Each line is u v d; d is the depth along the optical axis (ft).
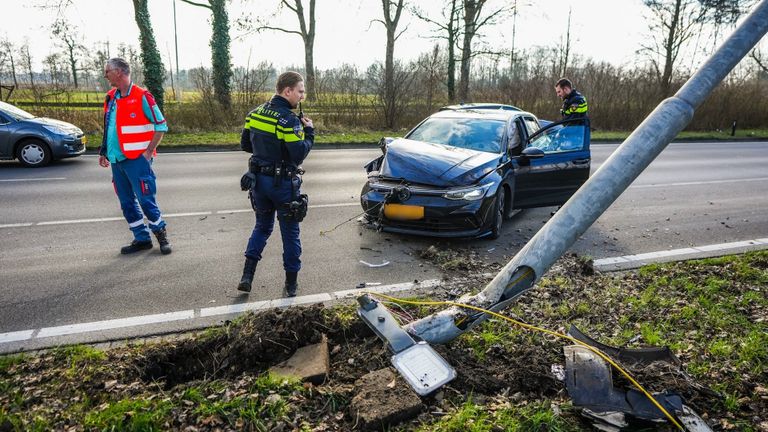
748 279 15.65
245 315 11.75
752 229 22.67
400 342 10.11
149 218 17.08
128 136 16.12
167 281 14.99
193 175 31.96
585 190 10.05
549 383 9.88
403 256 17.78
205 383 9.52
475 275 15.96
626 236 21.20
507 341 11.30
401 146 20.45
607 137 61.46
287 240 13.97
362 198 19.60
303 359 10.20
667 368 9.95
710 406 9.23
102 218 21.49
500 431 8.37
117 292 14.11
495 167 19.63
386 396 8.80
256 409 8.65
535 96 69.05
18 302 13.32
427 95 62.80
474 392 9.63
